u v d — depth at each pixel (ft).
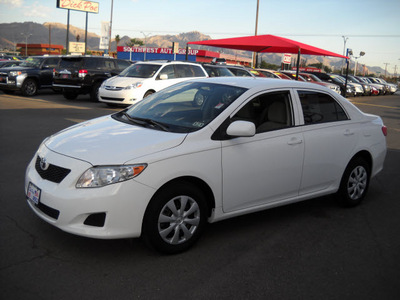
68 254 11.41
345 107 16.39
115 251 11.75
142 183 10.64
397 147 32.32
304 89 15.14
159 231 11.23
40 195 10.99
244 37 49.42
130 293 9.67
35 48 321.11
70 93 55.26
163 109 14.02
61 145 11.75
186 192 11.56
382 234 14.26
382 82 131.44
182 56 177.17
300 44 47.47
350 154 16.03
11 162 20.84
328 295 10.14
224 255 11.96
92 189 10.37
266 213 15.79
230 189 12.54
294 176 14.23
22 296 9.25
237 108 13.04
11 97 53.52
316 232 14.14
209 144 11.96
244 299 9.71
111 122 13.67
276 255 12.17
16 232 12.55
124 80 44.78
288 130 14.01
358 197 16.98
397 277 11.25
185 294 9.77
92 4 134.31
